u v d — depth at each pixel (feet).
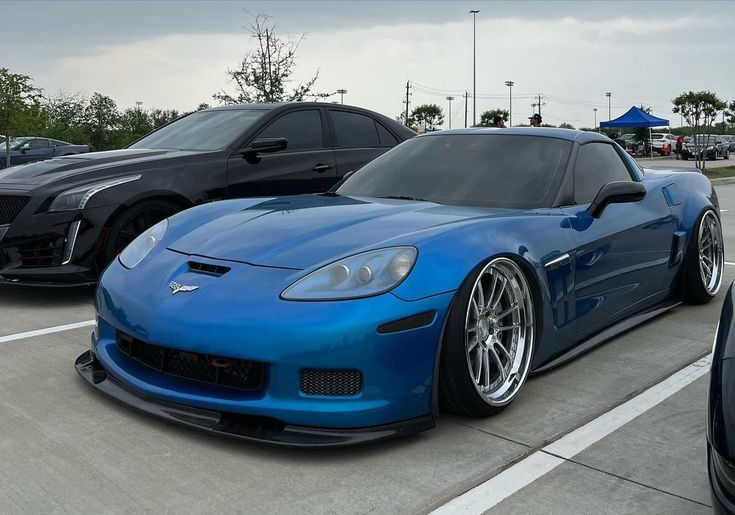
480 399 8.63
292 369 7.69
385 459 7.83
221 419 8.09
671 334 12.85
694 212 14.21
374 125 20.89
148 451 7.97
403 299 7.89
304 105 19.35
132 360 9.05
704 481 7.39
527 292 9.35
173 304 8.36
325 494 7.09
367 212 9.87
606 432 8.60
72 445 8.11
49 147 64.23
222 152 17.11
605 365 11.09
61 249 14.69
